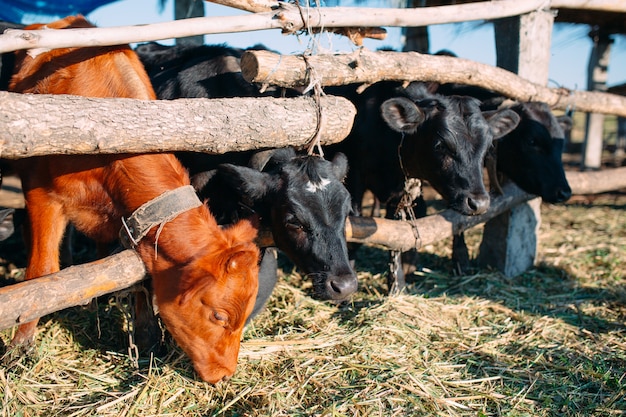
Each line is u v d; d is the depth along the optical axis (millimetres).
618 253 6590
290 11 3605
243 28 3408
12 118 2539
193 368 3396
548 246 6926
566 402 3260
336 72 3811
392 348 3801
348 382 3359
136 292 3623
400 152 4930
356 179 5348
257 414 2994
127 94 3424
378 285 5266
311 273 3582
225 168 3686
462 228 5125
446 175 4555
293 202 3531
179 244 3078
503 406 3223
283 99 3531
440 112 4602
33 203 3564
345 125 3740
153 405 3076
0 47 2670
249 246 3078
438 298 4793
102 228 3545
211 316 2996
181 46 4996
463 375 3541
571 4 5691
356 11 3906
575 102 5941
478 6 4848
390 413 3041
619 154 14070
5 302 2615
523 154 5512
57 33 2834
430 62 4488
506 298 5047
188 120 3061
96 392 3193
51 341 3689
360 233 4246
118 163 3299
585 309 4848
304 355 3656
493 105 5605
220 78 4527
